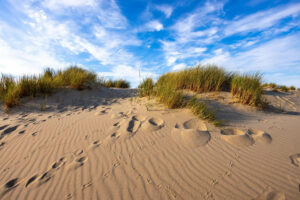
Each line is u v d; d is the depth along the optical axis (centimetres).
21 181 173
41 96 502
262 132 247
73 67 795
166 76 608
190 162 186
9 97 424
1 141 261
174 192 148
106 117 339
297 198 135
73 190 156
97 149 221
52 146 239
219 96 437
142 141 232
